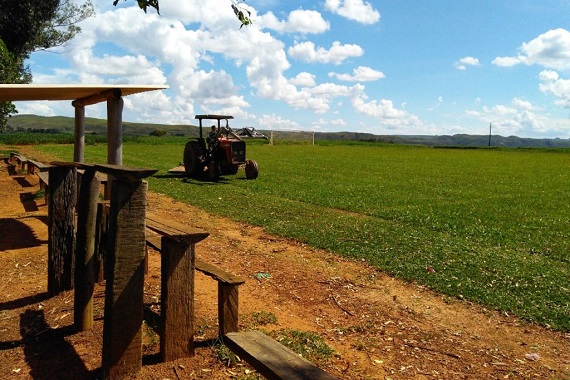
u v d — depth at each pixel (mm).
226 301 4531
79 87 6340
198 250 8664
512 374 4434
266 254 8664
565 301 6574
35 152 37031
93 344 4523
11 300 5688
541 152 74375
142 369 4035
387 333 5297
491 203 17578
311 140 89812
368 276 7543
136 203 3783
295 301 6172
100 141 56344
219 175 21578
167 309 4141
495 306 6324
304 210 13859
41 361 4219
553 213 15500
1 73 23953
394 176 28188
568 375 4461
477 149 81375
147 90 7277
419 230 11547
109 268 3811
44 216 10789
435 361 4645
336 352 4676
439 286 7086
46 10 29438
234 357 4277
